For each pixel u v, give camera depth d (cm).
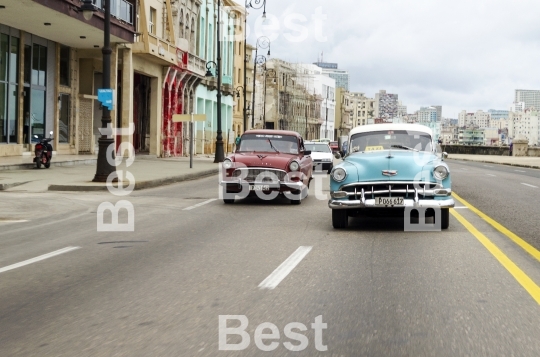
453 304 653
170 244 1048
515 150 8019
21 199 1712
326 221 1373
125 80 3797
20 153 3019
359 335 545
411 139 1352
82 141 3725
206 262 887
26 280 771
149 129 4741
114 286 736
